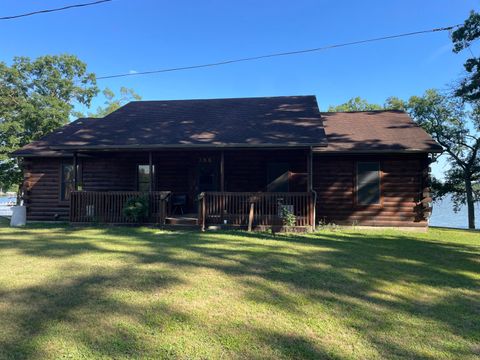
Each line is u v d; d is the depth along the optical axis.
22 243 9.27
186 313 4.62
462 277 6.62
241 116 14.48
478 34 14.41
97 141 12.52
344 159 14.12
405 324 4.47
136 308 4.75
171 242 9.45
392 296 5.49
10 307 4.77
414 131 14.47
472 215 22.22
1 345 3.78
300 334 4.13
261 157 14.80
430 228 15.25
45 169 15.94
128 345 3.79
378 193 13.90
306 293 5.50
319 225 13.47
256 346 3.83
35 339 3.90
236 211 12.95
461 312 4.91
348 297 5.38
